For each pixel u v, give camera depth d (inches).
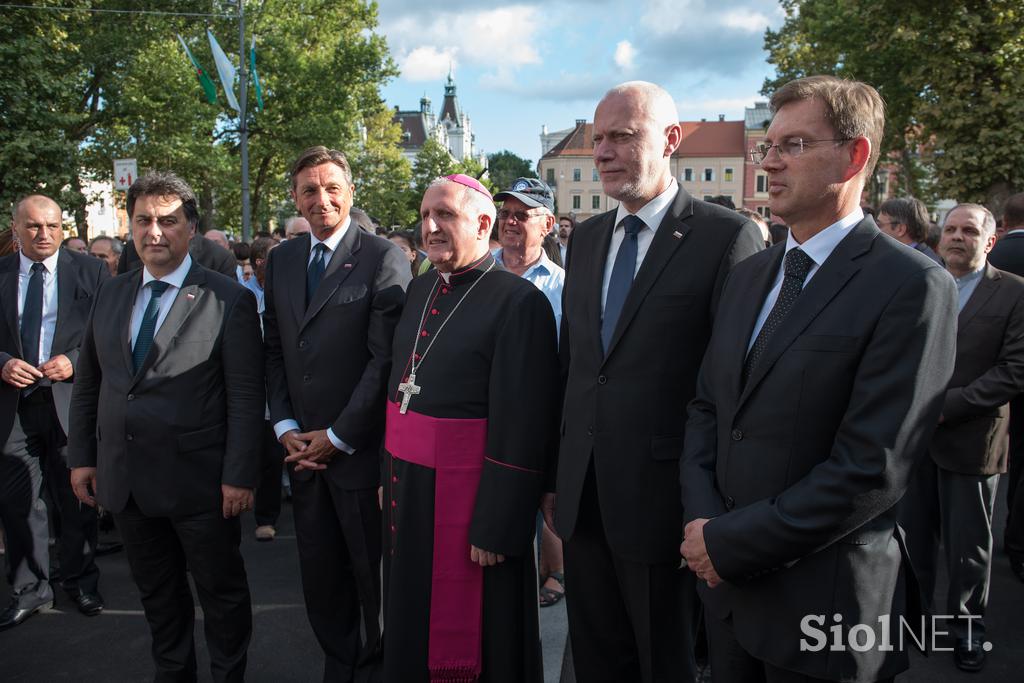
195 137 850.1
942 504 133.0
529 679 105.7
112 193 845.2
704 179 2829.7
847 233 74.6
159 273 118.3
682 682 98.1
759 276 81.2
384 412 121.7
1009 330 127.7
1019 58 513.0
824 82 73.8
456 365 103.7
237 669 121.3
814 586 70.4
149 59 812.0
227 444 117.8
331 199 122.8
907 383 66.9
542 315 104.0
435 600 102.7
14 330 157.4
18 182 559.2
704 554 73.9
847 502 66.5
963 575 128.6
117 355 116.4
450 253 105.1
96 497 119.6
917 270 68.7
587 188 2861.7
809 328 71.9
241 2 708.7
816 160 72.9
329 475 121.3
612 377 95.0
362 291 122.6
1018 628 142.9
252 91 977.5
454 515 102.7
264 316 131.3
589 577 101.5
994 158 521.3
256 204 1135.6
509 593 103.3
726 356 79.7
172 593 120.1
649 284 94.3
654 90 95.9
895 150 860.0
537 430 101.1
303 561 125.2
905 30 552.1
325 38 1070.4
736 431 75.9
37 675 132.4
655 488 93.1
